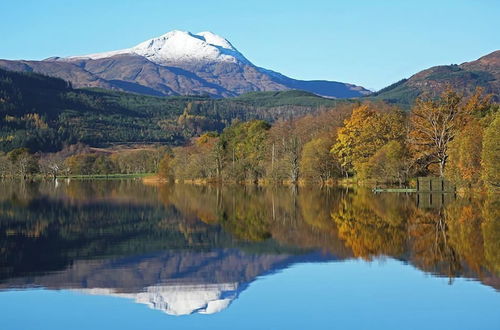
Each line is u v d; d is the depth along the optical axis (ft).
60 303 97.50
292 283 108.99
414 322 86.02
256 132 496.23
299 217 214.48
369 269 119.24
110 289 106.32
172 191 404.16
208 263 128.77
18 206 280.51
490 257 127.24
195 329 84.74
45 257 136.98
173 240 162.50
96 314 91.66
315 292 102.37
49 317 90.38
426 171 357.20
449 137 334.03
